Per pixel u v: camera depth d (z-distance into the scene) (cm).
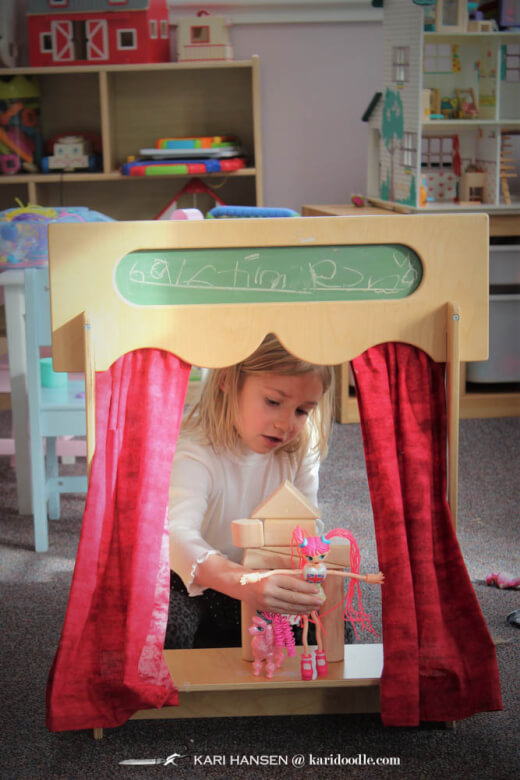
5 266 219
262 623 123
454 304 119
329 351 120
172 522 129
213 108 318
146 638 116
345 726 125
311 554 119
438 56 281
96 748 121
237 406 132
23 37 312
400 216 118
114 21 293
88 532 116
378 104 297
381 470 119
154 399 118
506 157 320
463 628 121
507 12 273
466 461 250
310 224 117
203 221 116
